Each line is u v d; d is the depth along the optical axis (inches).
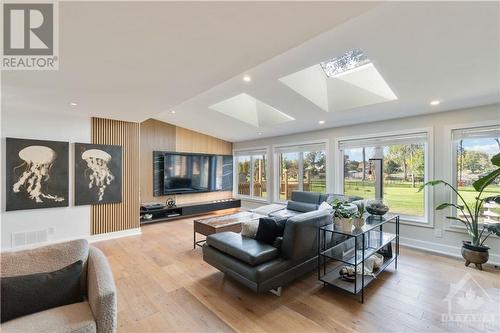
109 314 56.6
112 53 75.1
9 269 62.1
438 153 142.8
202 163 256.7
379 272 104.5
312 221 102.3
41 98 121.1
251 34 65.4
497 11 66.6
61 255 69.0
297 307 87.4
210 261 108.3
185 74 92.4
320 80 145.1
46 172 146.5
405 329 75.5
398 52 89.8
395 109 142.3
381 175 168.6
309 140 211.0
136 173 184.7
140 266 122.9
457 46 82.9
